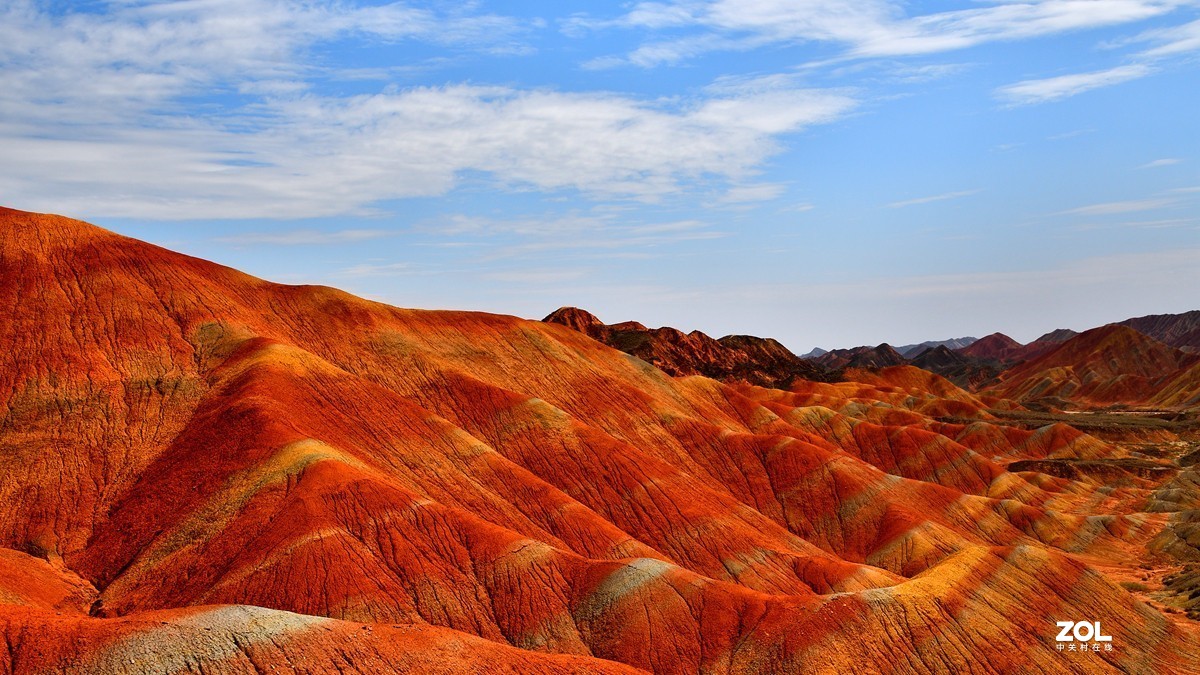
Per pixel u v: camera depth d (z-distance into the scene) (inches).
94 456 3673.7
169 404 4047.7
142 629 1950.1
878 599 2832.2
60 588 2947.8
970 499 5442.9
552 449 4574.3
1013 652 2780.5
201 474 3425.2
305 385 4188.0
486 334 6028.5
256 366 4183.1
